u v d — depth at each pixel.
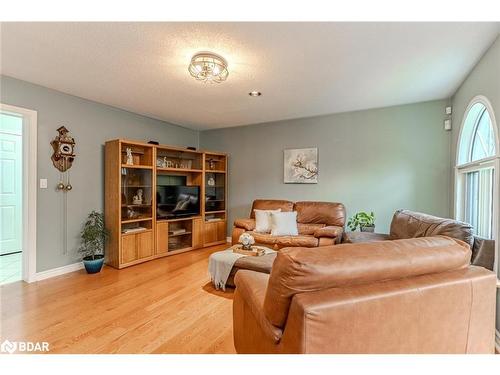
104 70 2.65
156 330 2.06
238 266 2.71
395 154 3.82
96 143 3.69
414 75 2.73
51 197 3.21
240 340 1.67
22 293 2.72
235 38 2.05
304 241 3.59
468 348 1.27
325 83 2.95
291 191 4.68
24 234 3.03
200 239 4.75
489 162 2.35
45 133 3.14
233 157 5.29
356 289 1.06
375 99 3.52
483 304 1.29
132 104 3.78
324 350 0.98
